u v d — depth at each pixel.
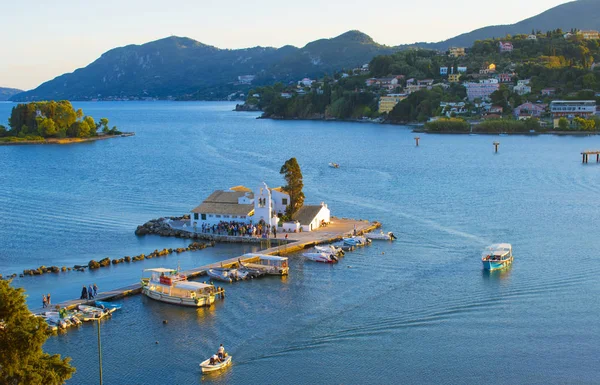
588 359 91.31
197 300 112.00
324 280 125.62
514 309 108.75
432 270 130.00
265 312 109.69
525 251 142.62
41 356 73.88
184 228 164.00
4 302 69.44
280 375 88.56
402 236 158.25
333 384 86.06
